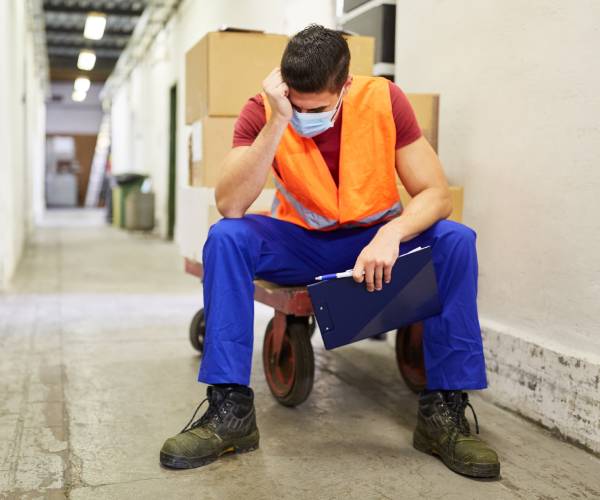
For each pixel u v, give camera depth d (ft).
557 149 6.64
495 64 7.60
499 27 7.51
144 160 40.91
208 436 5.70
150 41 36.99
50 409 7.12
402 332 7.91
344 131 6.01
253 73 8.64
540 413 6.78
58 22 43.24
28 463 5.70
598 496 5.22
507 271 7.47
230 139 8.59
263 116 6.21
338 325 5.66
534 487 5.36
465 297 5.80
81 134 68.85
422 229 5.81
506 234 7.47
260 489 5.24
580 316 6.37
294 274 6.39
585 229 6.29
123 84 53.26
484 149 7.84
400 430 6.61
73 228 38.78
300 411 7.16
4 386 7.91
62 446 6.09
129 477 5.43
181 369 8.79
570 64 6.43
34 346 9.95
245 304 5.75
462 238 5.81
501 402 7.41
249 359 5.77
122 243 29.12
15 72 19.56
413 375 7.79
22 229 24.06
